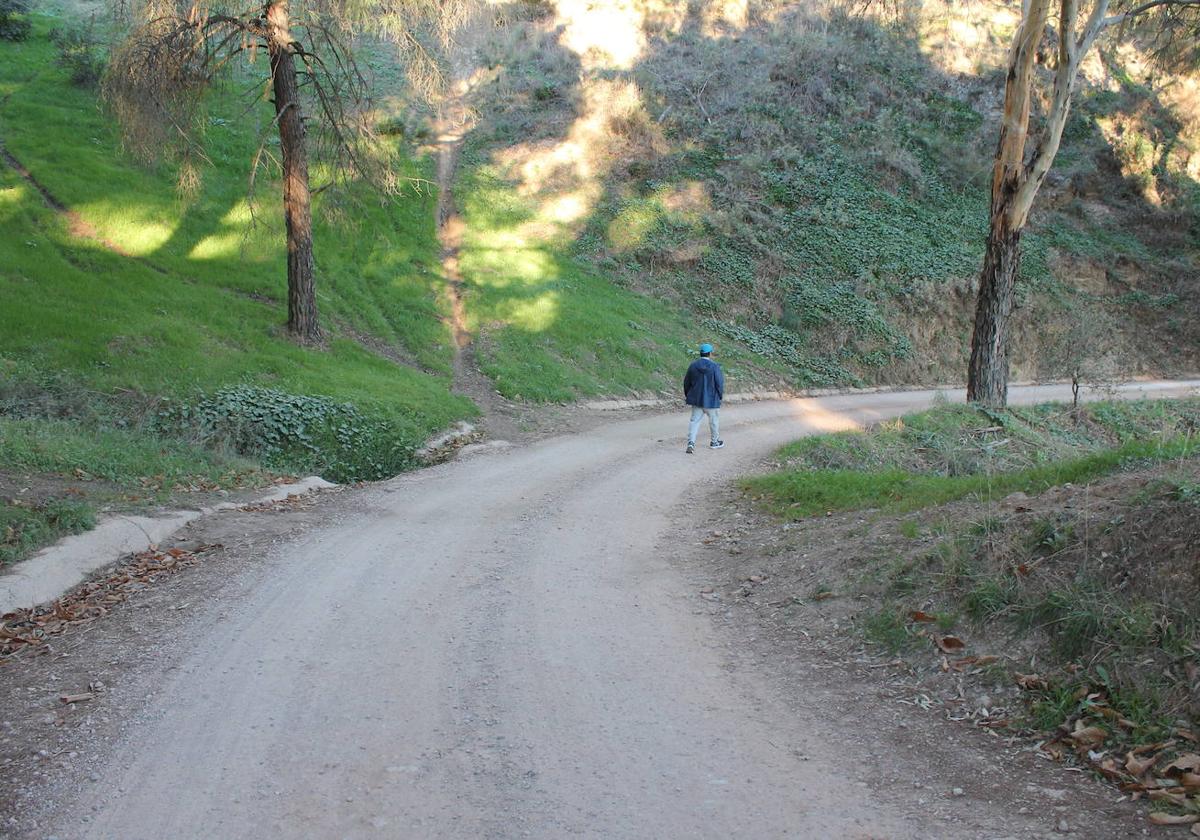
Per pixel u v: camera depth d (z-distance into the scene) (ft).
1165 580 16.25
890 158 124.57
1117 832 11.53
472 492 39.83
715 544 29.58
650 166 114.93
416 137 114.52
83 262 67.26
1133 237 131.13
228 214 83.35
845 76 139.03
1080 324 108.47
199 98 60.75
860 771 14.10
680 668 18.97
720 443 53.72
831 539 25.91
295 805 13.50
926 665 17.53
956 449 53.11
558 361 77.56
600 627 21.66
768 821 12.69
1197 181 139.64
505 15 143.74
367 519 34.47
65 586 25.49
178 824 13.03
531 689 17.90
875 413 73.05
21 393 46.78
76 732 16.26
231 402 51.19
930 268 110.83
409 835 12.57
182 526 31.83
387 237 90.02
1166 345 116.47
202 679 18.70
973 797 12.93
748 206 111.45
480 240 96.27
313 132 71.00
